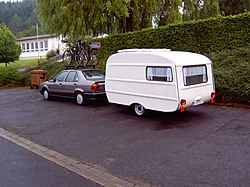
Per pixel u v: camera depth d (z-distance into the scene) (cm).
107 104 1092
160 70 769
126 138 644
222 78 1002
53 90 1225
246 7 2478
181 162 491
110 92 916
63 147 604
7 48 3209
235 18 1229
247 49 1147
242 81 952
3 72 2067
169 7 1811
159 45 1483
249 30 1195
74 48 1558
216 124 727
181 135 647
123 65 863
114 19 1819
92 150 575
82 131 721
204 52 1325
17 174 462
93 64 1476
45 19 1966
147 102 813
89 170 477
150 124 759
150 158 516
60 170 479
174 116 835
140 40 1566
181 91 740
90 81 1054
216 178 424
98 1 1659
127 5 1670
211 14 2072
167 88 756
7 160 532
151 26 1844
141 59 810
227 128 686
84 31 1753
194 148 557
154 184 415
